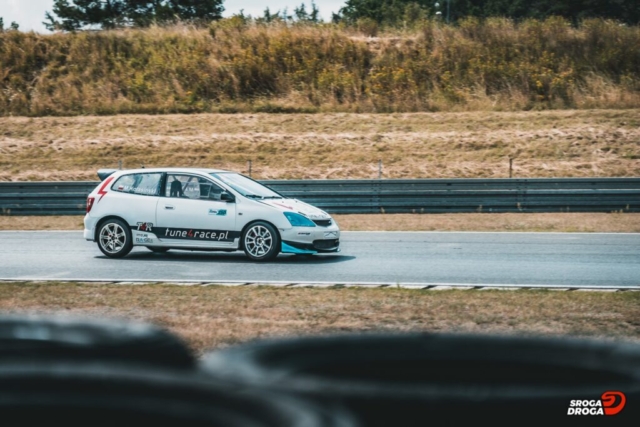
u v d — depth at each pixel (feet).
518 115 106.93
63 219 71.10
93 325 10.13
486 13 237.66
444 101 113.29
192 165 95.35
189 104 114.73
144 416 5.49
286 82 119.55
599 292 30.63
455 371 8.54
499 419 6.68
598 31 128.67
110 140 102.37
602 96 112.98
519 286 32.42
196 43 130.93
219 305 28.04
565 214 71.92
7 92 117.29
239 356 8.55
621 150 95.71
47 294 30.40
